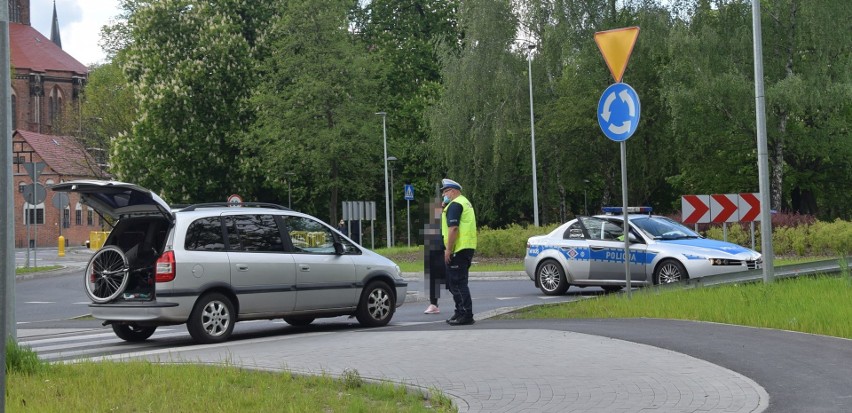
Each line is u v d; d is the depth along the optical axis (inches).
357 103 3284.9
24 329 1089.4
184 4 3479.3
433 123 3120.1
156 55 3410.4
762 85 1050.7
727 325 764.0
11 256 605.0
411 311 1170.0
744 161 3191.4
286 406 474.9
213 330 845.2
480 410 471.5
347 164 3324.3
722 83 2628.0
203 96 3378.4
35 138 6220.5
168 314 818.8
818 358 593.0
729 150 3048.7
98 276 837.2
